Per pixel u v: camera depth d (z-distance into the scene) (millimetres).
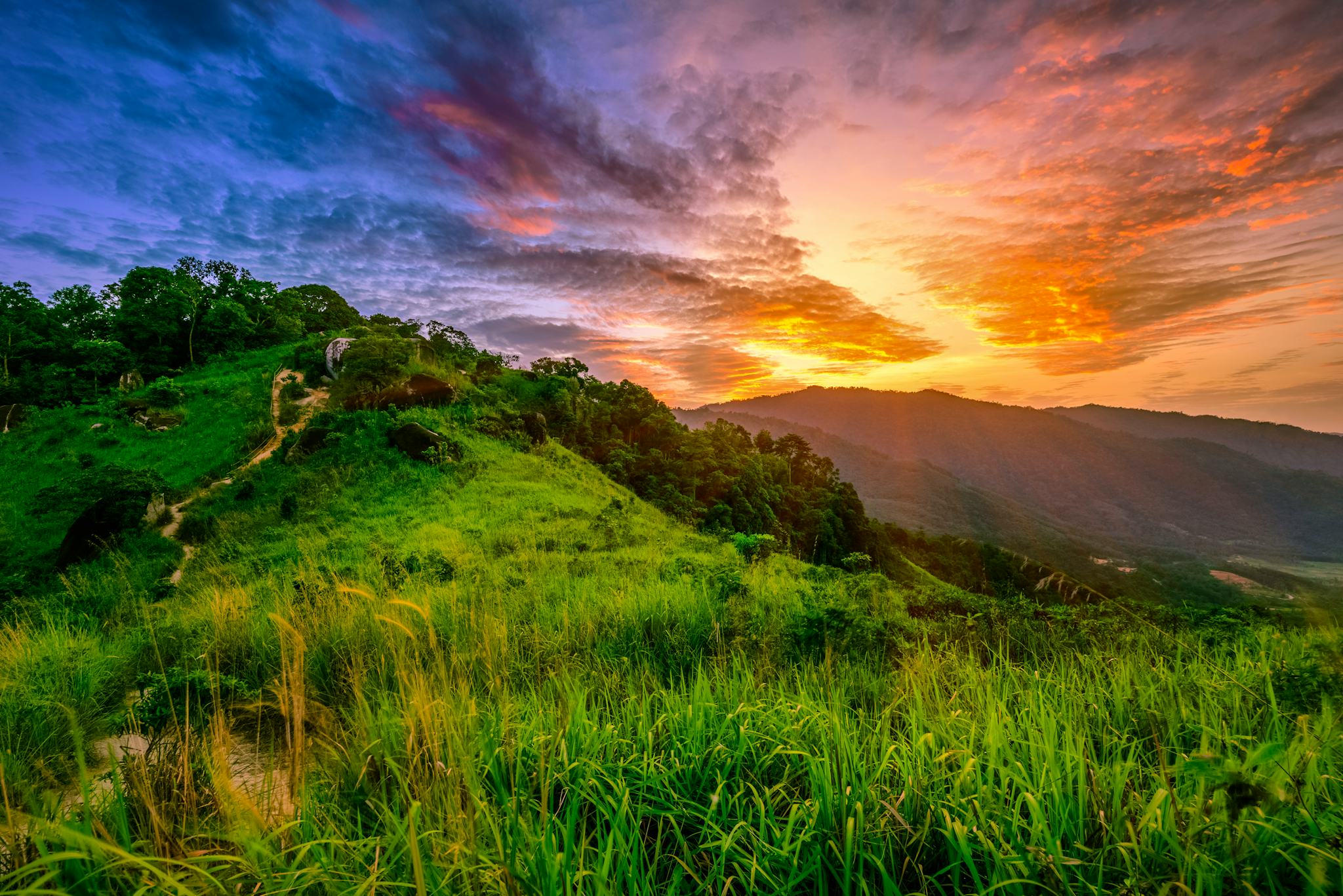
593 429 56531
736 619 5031
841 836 1746
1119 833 1648
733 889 1770
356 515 20906
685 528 28062
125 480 20172
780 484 77250
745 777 2236
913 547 88250
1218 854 1556
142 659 5113
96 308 54656
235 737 3314
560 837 1853
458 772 1987
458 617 4840
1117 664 3445
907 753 2096
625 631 4844
